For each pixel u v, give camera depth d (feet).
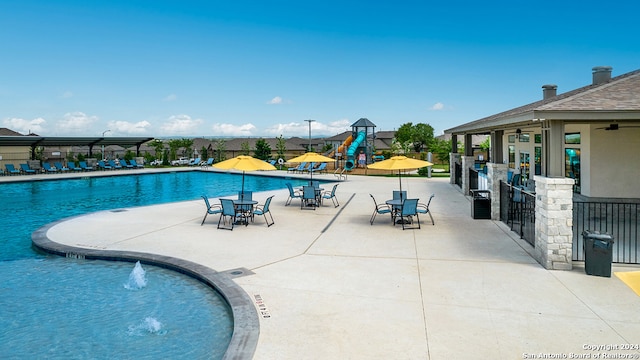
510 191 43.42
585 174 50.98
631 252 30.63
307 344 16.89
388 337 17.47
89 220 46.68
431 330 18.11
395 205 43.83
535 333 17.65
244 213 45.16
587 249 25.45
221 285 24.23
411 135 270.05
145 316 21.29
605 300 21.30
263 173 120.98
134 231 40.47
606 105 25.16
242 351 16.28
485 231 39.04
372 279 25.31
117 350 17.67
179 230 40.96
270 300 21.86
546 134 40.34
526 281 24.49
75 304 22.94
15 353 17.37
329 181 95.25
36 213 58.49
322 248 33.32
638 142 47.70
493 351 16.14
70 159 135.13
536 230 29.12
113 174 112.98
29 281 26.91
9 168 109.19
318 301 21.71
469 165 66.95
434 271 26.76
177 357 17.10
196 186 97.35
